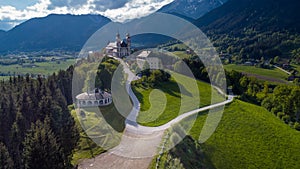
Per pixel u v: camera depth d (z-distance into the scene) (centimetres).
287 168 4956
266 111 7362
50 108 4556
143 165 3709
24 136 4156
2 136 4203
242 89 8362
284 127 6494
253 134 5806
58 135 3981
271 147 5519
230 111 6397
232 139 5356
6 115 4400
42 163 3108
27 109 4916
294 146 5662
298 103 6981
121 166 3734
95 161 3928
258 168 4812
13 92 5847
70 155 4038
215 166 4403
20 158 3750
